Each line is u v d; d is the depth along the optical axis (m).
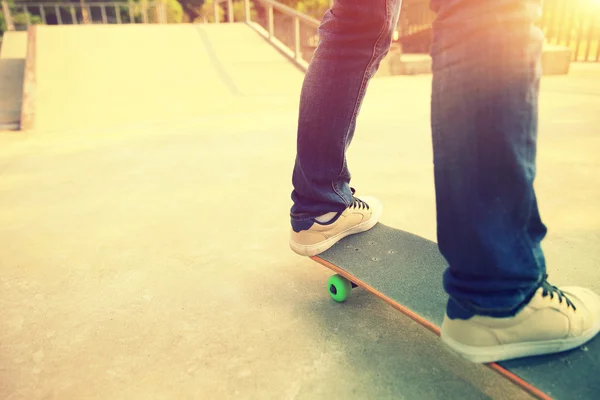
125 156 2.94
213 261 1.50
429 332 1.10
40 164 2.80
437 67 0.73
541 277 0.80
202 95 5.20
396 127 3.54
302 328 1.13
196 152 2.98
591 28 9.04
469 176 0.71
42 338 1.11
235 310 1.21
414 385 0.92
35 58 5.98
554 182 2.12
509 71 0.66
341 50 1.04
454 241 0.75
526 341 0.80
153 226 1.80
